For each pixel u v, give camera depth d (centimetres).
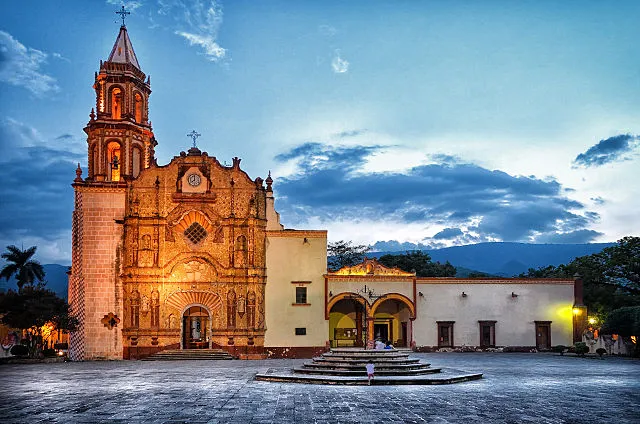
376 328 7144
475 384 3644
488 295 6956
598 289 8525
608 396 3084
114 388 3428
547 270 9938
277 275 6500
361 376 3800
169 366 5194
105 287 6322
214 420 2344
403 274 6762
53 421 2322
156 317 6250
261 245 6481
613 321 6738
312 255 6562
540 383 3700
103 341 6259
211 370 4697
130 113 6688
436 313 6844
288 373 4053
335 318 7062
